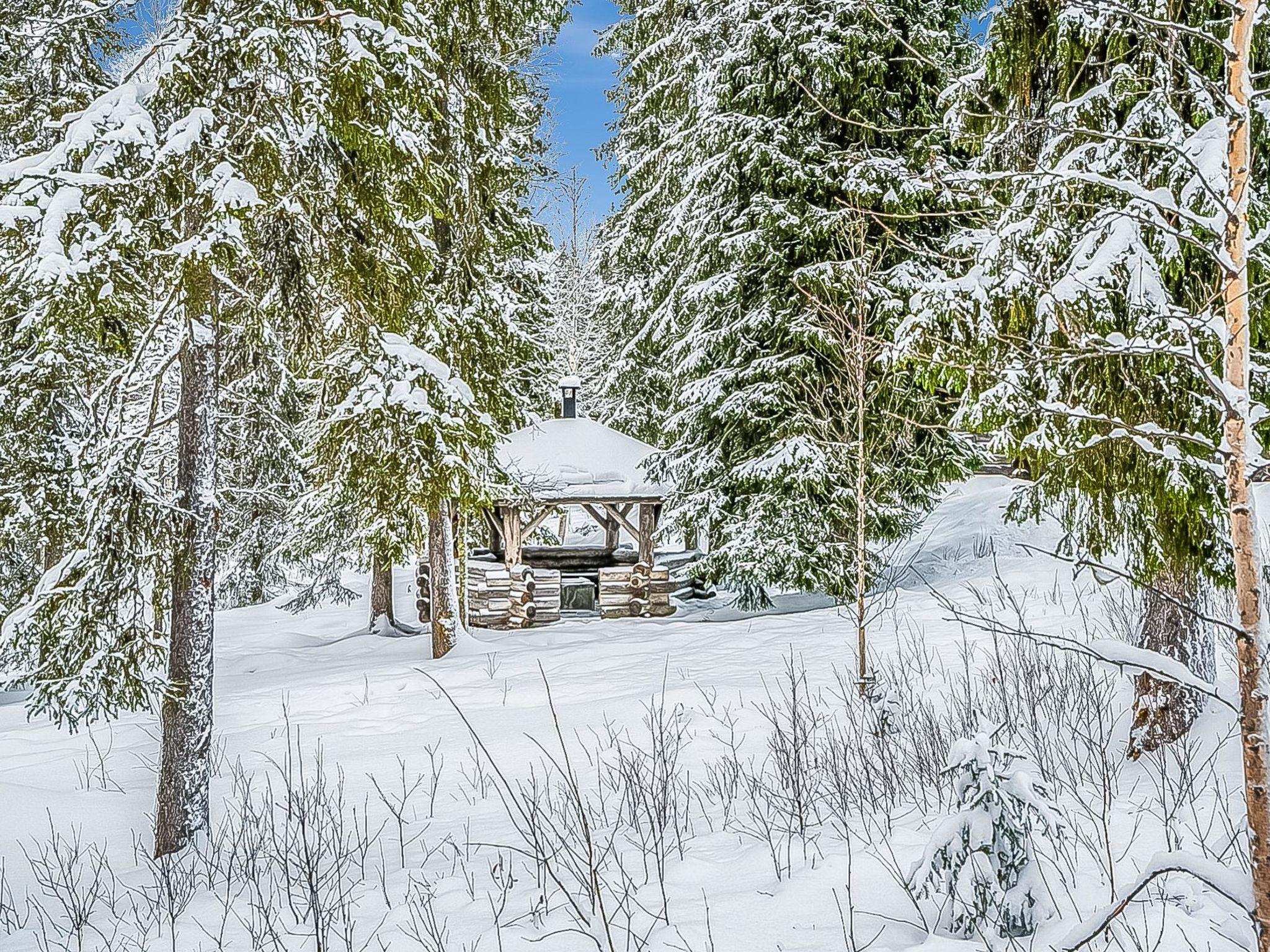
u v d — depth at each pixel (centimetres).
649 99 1972
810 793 614
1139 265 477
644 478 1712
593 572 2025
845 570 1293
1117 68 544
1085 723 684
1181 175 499
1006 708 670
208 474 717
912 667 930
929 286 591
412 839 648
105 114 615
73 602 641
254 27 656
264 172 695
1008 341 466
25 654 641
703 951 400
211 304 711
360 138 700
